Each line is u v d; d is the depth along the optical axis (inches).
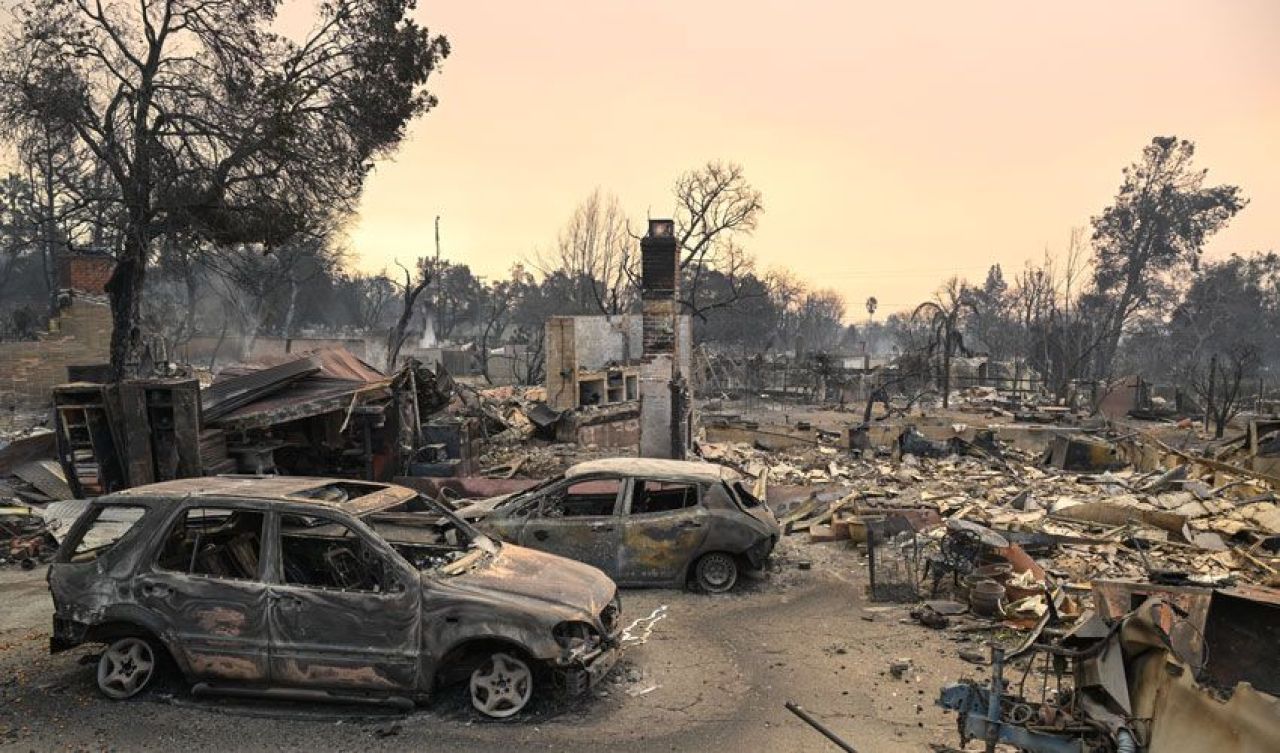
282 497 250.4
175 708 239.0
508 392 1183.6
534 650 230.7
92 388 509.4
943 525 494.6
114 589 243.0
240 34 863.7
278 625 235.8
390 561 237.5
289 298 2711.6
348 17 921.5
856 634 331.3
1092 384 1801.2
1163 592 200.5
